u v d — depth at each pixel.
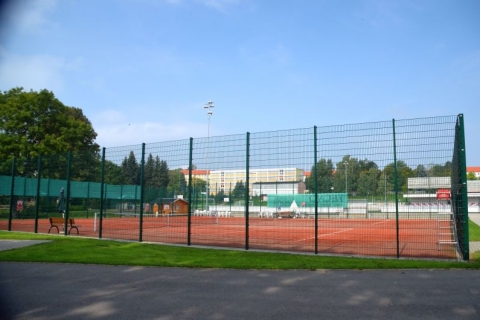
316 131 12.59
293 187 23.03
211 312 6.27
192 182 15.54
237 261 10.91
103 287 8.03
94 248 13.64
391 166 11.70
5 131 40.94
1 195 22.44
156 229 20.55
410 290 7.58
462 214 11.21
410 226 14.71
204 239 15.95
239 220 23.16
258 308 6.48
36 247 13.71
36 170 21.17
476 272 9.21
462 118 11.02
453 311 6.25
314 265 10.12
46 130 43.66
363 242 15.48
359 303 6.74
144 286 8.10
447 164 11.12
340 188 12.43
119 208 20.92
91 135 47.91
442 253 12.38
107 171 17.58
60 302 6.88
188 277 8.98
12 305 6.70
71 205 20.64
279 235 19.44
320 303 6.75
